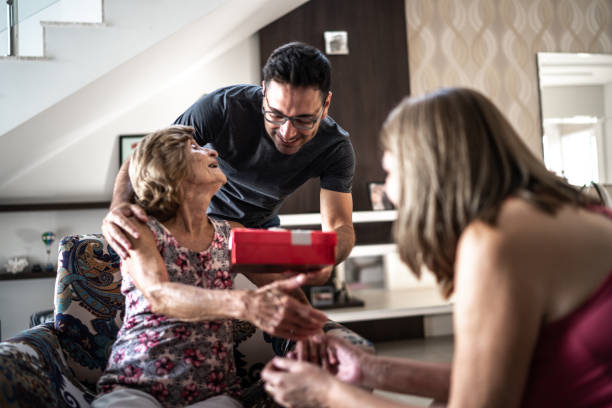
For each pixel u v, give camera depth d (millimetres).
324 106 1562
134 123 3842
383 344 3805
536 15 4250
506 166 781
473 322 712
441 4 4125
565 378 737
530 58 4219
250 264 1032
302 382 860
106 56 2812
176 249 1272
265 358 1538
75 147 3801
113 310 1521
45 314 2889
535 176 802
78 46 2811
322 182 1859
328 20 3949
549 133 4223
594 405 724
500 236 714
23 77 2785
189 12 2830
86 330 1479
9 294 3713
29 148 3299
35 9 2955
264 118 1668
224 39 3549
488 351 702
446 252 824
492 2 4195
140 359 1191
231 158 1799
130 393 1137
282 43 3889
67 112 3041
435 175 801
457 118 803
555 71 4242
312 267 1066
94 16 3053
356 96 3955
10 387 1043
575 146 4242
